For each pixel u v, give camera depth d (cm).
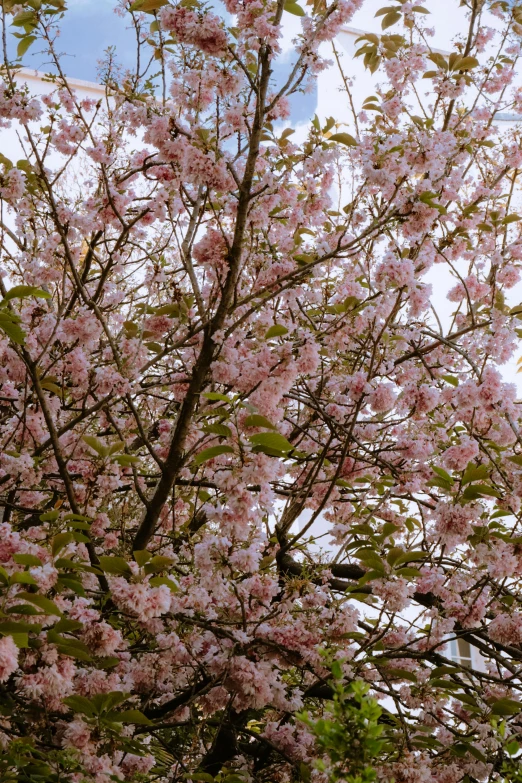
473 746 366
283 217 470
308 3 436
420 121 502
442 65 557
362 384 441
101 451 373
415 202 410
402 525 567
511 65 626
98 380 397
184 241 422
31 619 299
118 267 484
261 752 466
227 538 346
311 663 381
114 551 442
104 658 346
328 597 408
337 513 578
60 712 337
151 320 465
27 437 454
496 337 455
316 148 460
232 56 383
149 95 456
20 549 306
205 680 425
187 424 395
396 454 542
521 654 438
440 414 571
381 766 330
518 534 437
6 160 456
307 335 396
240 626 401
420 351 513
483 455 505
